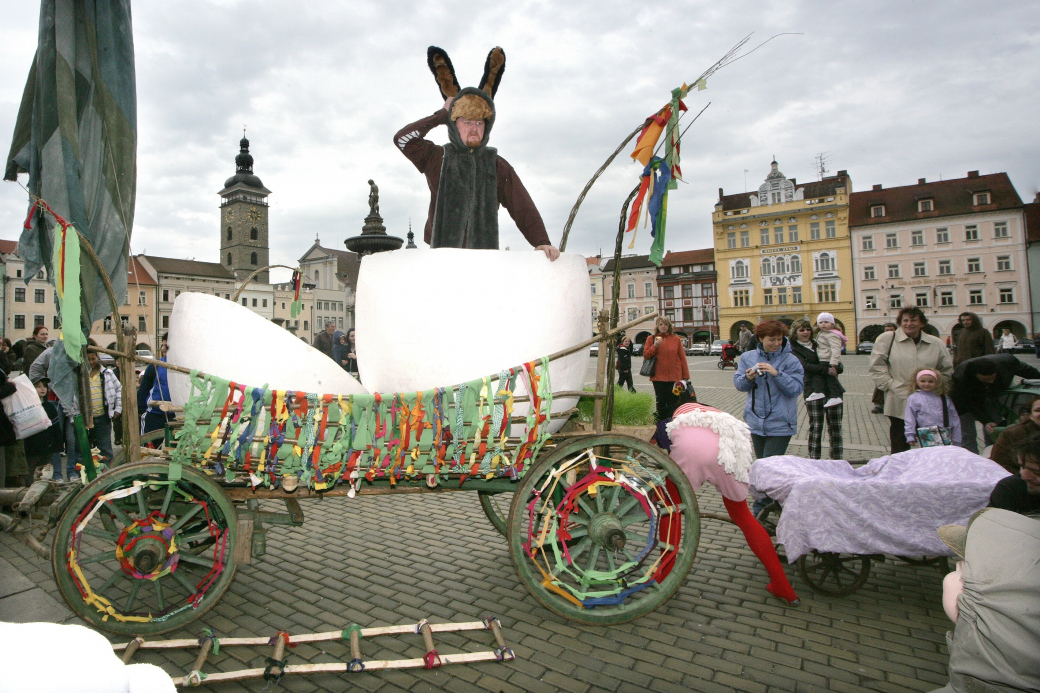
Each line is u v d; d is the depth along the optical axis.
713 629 2.81
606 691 2.31
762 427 4.20
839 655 2.58
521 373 2.66
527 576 2.73
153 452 2.70
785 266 52.66
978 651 1.56
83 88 3.10
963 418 4.70
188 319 2.81
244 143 76.75
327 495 2.70
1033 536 1.56
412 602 3.12
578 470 2.97
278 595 3.21
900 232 48.59
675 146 2.76
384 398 2.55
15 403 4.49
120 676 0.89
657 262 2.80
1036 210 47.00
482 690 2.32
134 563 2.48
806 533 2.98
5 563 3.63
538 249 2.90
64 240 2.52
